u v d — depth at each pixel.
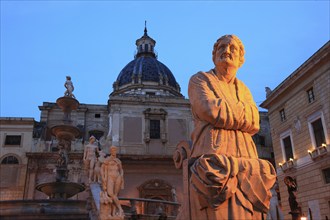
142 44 51.09
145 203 15.30
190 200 2.73
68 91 18.09
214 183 2.50
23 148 33.41
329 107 22.67
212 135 2.80
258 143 38.50
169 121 36.00
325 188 22.58
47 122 35.72
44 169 32.84
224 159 2.60
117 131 34.66
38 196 31.61
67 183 13.59
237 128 2.89
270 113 30.23
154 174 32.91
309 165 24.33
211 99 2.84
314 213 23.28
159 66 47.28
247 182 2.62
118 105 35.88
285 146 27.83
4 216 9.59
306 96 25.30
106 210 8.27
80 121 37.66
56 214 9.70
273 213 3.88
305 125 25.17
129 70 46.69
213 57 3.32
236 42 3.21
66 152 15.78
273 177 2.75
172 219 10.13
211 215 2.53
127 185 32.03
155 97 36.75
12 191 31.47
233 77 3.19
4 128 33.97
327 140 22.72
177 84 47.53
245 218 2.52
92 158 11.45
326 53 22.59
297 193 25.28
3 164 32.47
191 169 2.71
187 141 3.15
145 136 34.75
